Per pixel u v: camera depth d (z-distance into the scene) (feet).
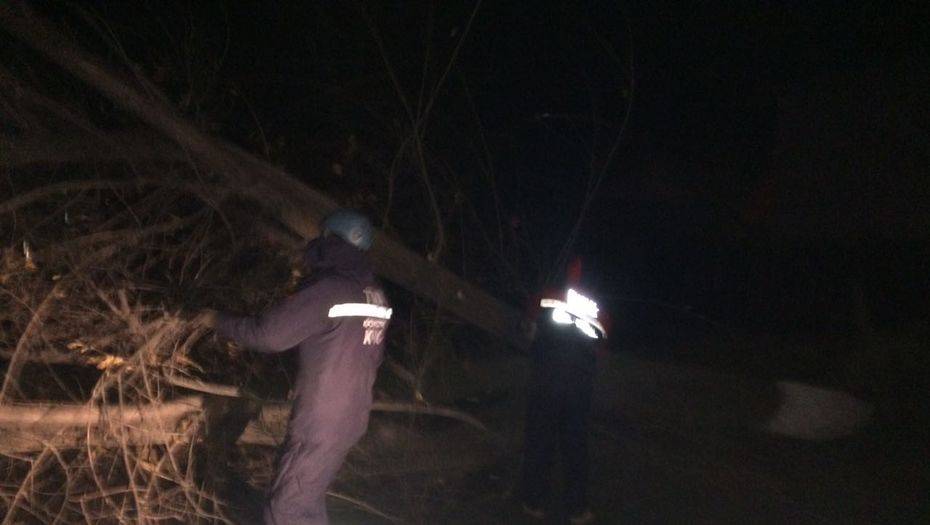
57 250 17.07
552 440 18.72
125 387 16.67
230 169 20.07
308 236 20.77
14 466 16.69
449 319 25.58
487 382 25.31
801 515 19.60
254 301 20.15
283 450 14.15
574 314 18.49
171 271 19.53
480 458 21.63
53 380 18.19
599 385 27.89
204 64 23.66
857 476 22.35
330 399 13.98
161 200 19.63
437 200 28.02
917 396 28.78
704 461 22.95
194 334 17.74
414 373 24.27
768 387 28.68
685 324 41.68
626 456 23.13
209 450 17.84
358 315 14.12
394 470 20.45
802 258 46.34
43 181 19.19
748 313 45.37
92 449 16.47
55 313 16.96
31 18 19.13
